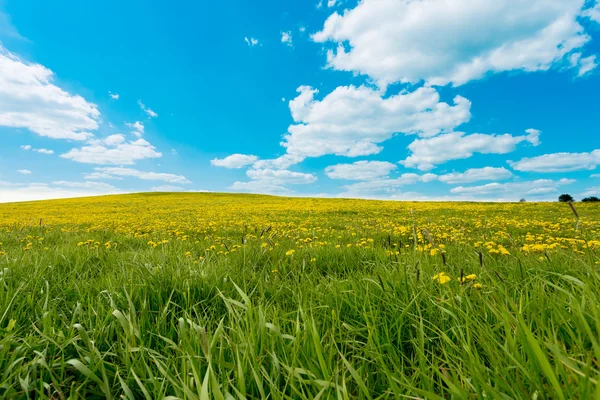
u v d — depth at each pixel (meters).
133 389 1.48
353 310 2.13
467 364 1.26
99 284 2.85
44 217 21.97
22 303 2.25
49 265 3.57
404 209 23.06
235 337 1.62
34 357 1.61
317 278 3.18
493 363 1.23
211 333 1.78
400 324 1.79
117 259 4.14
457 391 1.01
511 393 1.08
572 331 1.40
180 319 1.72
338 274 3.57
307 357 1.43
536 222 11.16
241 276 3.18
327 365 1.37
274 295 2.52
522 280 2.39
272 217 18.66
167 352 1.70
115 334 1.98
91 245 6.46
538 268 2.62
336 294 2.32
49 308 2.30
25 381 1.36
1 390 1.40
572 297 1.51
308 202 40.53
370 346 1.53
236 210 26.77
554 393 1.01
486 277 2.36
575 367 0.95
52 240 8.12
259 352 1.53
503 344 1.42
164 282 2.68
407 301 2.01
